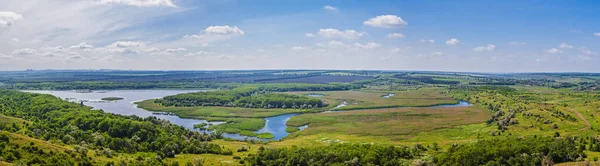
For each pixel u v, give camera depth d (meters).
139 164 139.75
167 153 161.75
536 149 131.50
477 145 146.00
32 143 138.62
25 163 120.62
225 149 176.75
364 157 139.00
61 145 156.00
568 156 126.44
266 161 147.00
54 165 124.06
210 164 147.25
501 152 130.88
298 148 160.12
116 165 136.88
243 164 148.50
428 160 139.38
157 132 188.50
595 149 138.62
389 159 140.75
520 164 124.12
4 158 120.69
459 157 133.00
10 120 199.00
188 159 156.12
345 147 155.00
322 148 155.62
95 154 148.62
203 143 181.62
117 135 183.62
